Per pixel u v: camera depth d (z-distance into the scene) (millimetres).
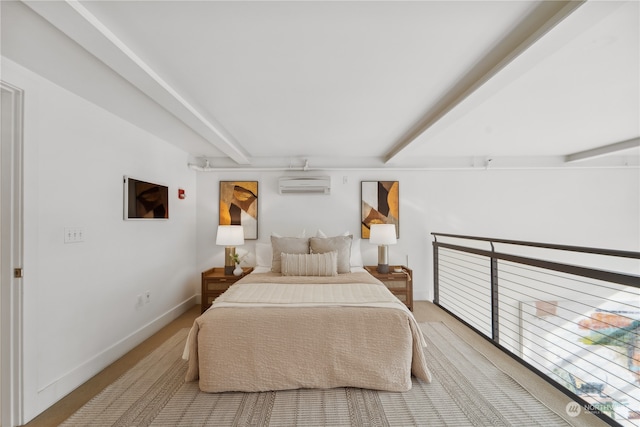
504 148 3977
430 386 2127
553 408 1886
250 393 2047
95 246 2402
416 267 4461
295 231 4402
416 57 1761
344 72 1933
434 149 4035
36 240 1888
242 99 2350
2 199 1788
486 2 1314
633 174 4410
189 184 4148
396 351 2094
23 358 1794
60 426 1749
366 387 2057
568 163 4344
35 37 1532
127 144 2816
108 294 2545
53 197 2029
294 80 2037
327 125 2994
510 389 2092
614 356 4422
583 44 1646
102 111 2496
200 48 1654
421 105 2475
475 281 4480
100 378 2303
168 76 1971
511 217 4465
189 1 1287
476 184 4484
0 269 1782
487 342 2910
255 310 2223
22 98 1818
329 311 2199
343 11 1368
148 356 2641
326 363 2070
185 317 3736
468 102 2160
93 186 2393
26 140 1831
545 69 1941
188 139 3447
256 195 4395
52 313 2010
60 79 1989
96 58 1743
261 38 1568
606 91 2277
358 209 4438
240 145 3758
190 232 4176
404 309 2281
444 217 4473
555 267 2180
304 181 4270
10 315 1780
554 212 4453
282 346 2080
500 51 1702
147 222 3141
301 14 1385
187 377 2172
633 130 3203
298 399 1977
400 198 4465
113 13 1359
